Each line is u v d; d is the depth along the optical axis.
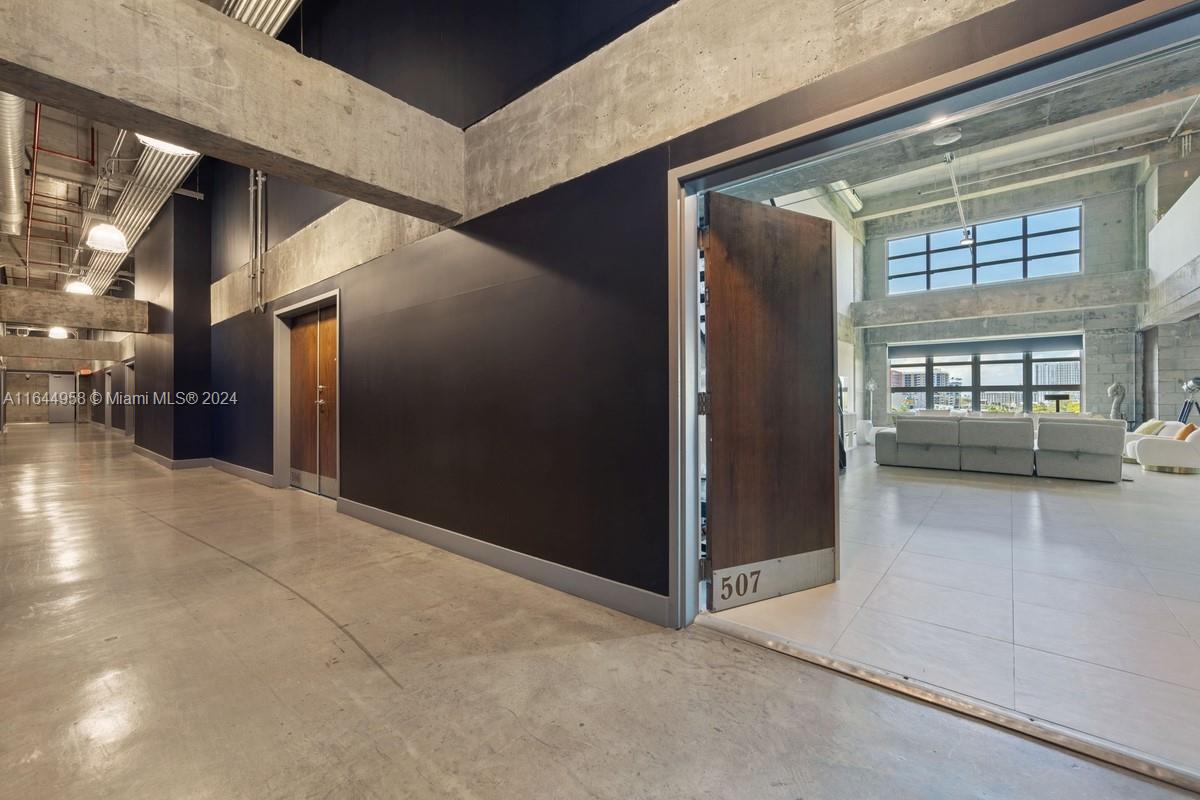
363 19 4.47
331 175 2.73
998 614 2.35
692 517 2.36
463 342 3.39
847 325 10.17
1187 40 1.38
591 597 2.60
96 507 4.93
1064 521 3.95
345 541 3.72
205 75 2.24
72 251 10.38
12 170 5.13
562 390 2.76
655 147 2.37
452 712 1.68
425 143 3.15
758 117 2.04
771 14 2.01
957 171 7.97
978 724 1.59
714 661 2.00
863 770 1.40
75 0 1.93
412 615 2.43
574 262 2.71
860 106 1.79
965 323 10.31
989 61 1.53
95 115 2.12
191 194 7.54
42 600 2.63
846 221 9.98
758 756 1.46
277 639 2.20
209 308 7.97
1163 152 7.25
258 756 1.48
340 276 4.71
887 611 2.41
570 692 1.79
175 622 2.37
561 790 1.35
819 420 2.79
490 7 3.23
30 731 1.59
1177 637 2.10
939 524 3.92
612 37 2.58
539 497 2.88
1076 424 5.66
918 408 11.29
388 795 1.34
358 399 4.44
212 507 4.92
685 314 2.31
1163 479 5.72
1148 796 1.29
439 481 3.57
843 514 4.24
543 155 2.87
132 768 1.43
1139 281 8.10
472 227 3.32
